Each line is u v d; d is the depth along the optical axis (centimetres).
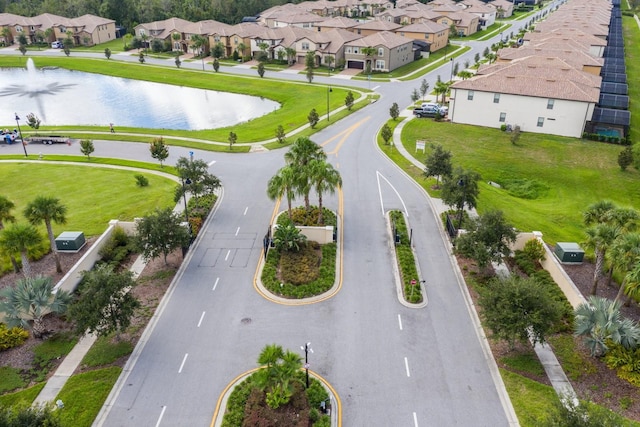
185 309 3369
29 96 9838
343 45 10938
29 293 2967
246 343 3056
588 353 2928
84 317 2772
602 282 3584
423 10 14650
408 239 4181
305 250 3978
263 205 4838
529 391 2680
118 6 15825
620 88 7844
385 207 4766
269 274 3697
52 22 14512
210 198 4906
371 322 3241
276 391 2506
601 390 2662
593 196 5238
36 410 2147
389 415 2552
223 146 6544
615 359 2786
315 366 2867
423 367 2864
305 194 4303
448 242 4178
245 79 10344
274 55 11781
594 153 6225
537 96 6719
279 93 9419
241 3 16550
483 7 16112
